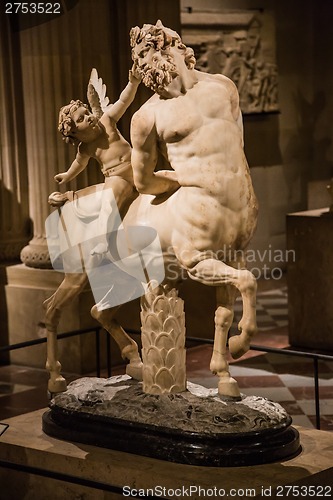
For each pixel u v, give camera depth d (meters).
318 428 6.47
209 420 5.56
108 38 8.75
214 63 11.79
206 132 5.54
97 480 5.66
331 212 9.65
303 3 12.88
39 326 9.07
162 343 5.86
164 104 5.61
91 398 6.02
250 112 12.23
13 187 9.34
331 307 9.48
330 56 12.91
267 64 12.42
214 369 5.83
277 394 7.98
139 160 5.73
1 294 9.27
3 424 6.30
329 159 13.20
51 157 8.84
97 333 7.38
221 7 11.88
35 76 8.80
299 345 9.70
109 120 6.04
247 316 5.44
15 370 9.12
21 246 9.42
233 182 5.54
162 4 9.02
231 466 5.47
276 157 12.70
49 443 5.97
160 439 5.61
